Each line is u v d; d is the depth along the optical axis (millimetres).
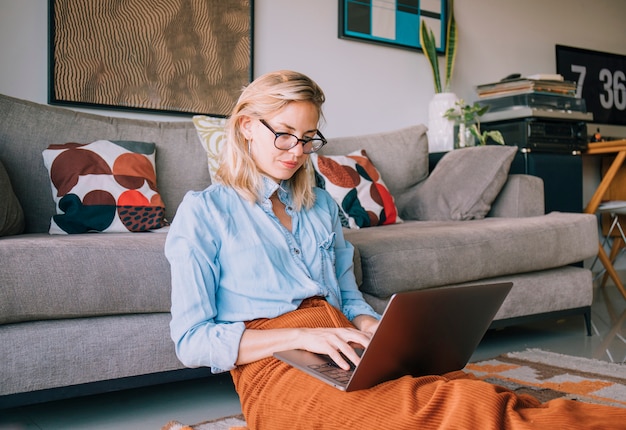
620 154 3639
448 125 3621
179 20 2887
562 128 3572
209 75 2982
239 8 3068
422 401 807
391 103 3707
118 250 1550
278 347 1008
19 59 2504
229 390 1911
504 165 2873
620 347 2479
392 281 2020
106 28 2686
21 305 1409
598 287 4230
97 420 1629
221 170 1182
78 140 2279
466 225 2447
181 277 1069
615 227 4555
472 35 4102
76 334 1489
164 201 2383
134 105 2777
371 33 3580
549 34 4543
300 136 1109
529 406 784
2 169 2002
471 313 965
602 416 726
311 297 1162
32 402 1441
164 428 1520
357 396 858
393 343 849
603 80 4836
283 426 922
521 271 2420
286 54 3268
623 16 5062
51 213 2184
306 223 1215
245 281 1101
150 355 1586
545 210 3412
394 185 3123
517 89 3609
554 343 2555
